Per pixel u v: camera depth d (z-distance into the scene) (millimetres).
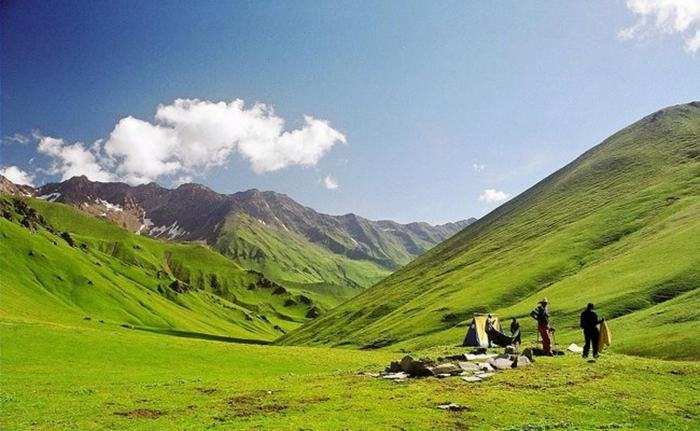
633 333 73500
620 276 110875
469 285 171625
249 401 38344
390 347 133500
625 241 144500
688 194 161000
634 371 43219
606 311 92250
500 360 46375
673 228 131000
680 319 72500
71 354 74000
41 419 34594
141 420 34000
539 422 31812
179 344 90250
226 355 82938
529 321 105562
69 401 39938
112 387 46844
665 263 105375
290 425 30922
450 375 43531
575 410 34188
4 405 38469
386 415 32875
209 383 48125
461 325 127938
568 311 101562
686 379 41562
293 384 45094
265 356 83812
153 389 45156
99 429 32062
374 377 45219
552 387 39000
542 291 131500
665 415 33594
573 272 140250
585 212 191750
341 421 31734
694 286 90688
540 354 52438
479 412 33469
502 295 141125
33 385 48406
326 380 45938
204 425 32188
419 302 180625
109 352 77500
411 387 40094
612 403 35562
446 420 31922
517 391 38062
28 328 87312
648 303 90688
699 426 32094
